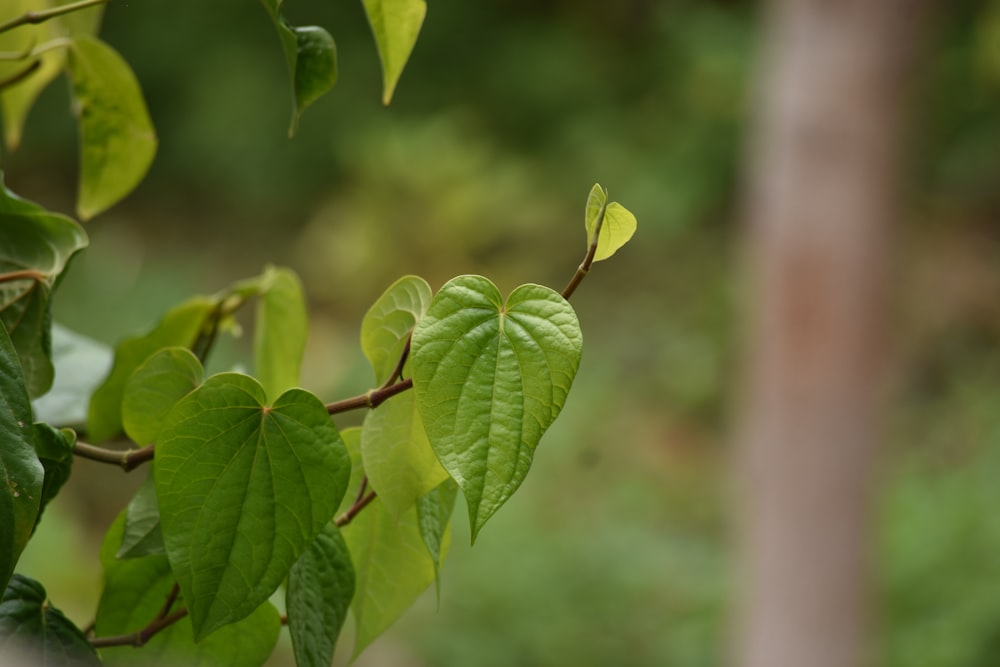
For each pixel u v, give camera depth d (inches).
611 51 454.3
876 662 186.9
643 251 387.2
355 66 434.3
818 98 162.6
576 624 210.7
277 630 34.1
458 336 26.9
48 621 29.3
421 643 203.2
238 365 44.6
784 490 171.2
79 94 43.8
